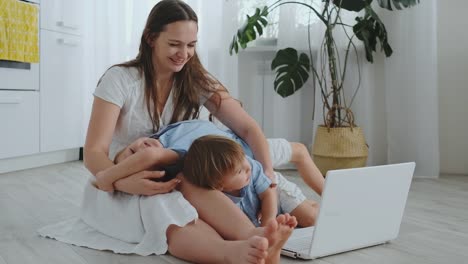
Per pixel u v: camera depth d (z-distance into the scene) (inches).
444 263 49.6
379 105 119.7
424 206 78.8
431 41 110.8
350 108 117.8
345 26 117.3
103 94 58.5
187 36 57.2
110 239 54.6
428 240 58.1
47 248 52.8
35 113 111.6
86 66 128.3
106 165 55.2
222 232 47.3
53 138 117.0
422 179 107.8
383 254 52.1
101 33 127.5
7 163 107.3
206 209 48.1
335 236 49.9
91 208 58.8
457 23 114.9
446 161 117.6
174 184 50.6
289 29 118.9
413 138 112.3
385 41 111.0
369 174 50.6
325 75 116.1
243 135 63.0
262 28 118.4
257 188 53.6
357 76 117.0
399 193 54.5
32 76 110.0
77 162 123.0
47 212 70.4
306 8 119.4
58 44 116.9
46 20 113.1
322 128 109.5
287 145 63.6
